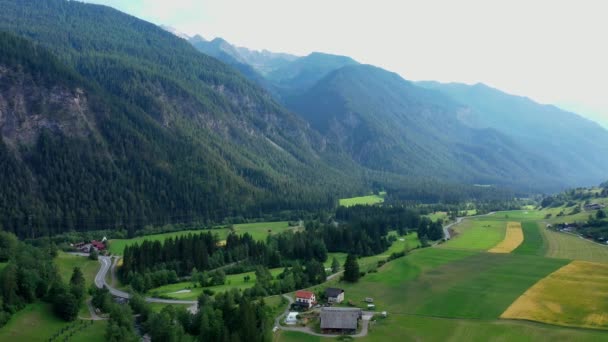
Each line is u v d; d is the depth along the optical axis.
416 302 161.62
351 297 168.88
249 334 125.19
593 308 146.38
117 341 129.50
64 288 148.88
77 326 139.50
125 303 159.88
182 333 131.25
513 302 155.62
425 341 129.88
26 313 138.75
